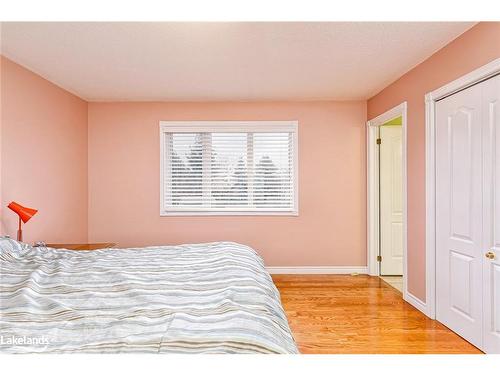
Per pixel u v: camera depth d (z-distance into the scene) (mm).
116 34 2447
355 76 3418
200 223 4352
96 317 1265
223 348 1000
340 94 4074
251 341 1034
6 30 2371
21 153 3053
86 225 4277
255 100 4297
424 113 2953
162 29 2373
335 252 4355
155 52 2783
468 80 2312
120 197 4340
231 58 2922
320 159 4340
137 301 1428
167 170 4391
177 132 4371
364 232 4355
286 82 3602
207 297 1477
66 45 2633
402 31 2408
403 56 2879
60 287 1593
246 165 4387
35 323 1213
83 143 4211
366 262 4359
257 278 1795
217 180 4391
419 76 3051
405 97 3326
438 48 2705
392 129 4227
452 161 2561
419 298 3061
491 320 2148
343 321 2777
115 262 2125
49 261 2166
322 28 2367
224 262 2010
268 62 3020
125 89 3811
